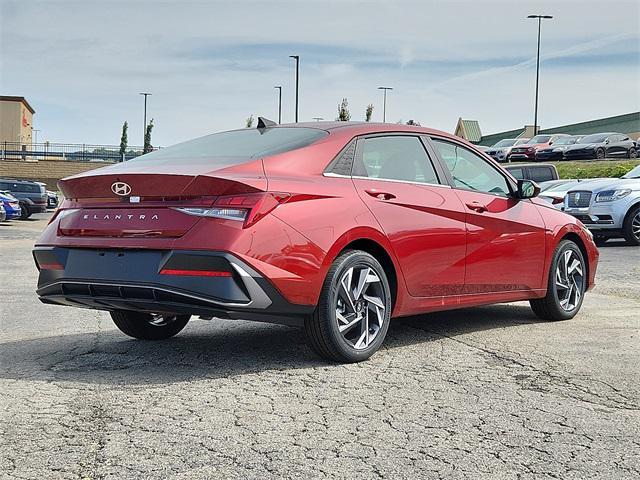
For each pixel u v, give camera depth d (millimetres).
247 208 4508
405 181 5543
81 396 4188
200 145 5445
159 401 4098
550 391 4383
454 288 5746
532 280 6453
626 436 3631
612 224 15375
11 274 10938
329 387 4410
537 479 3105
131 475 3088
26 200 29984
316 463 3234
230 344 5645
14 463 3207
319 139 5184
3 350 5445
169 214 4566
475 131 73375
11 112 62094
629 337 5977
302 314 4766
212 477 3074
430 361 5090
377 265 5109
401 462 3260
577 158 40219
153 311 4742
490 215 6027
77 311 7383
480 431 3676
